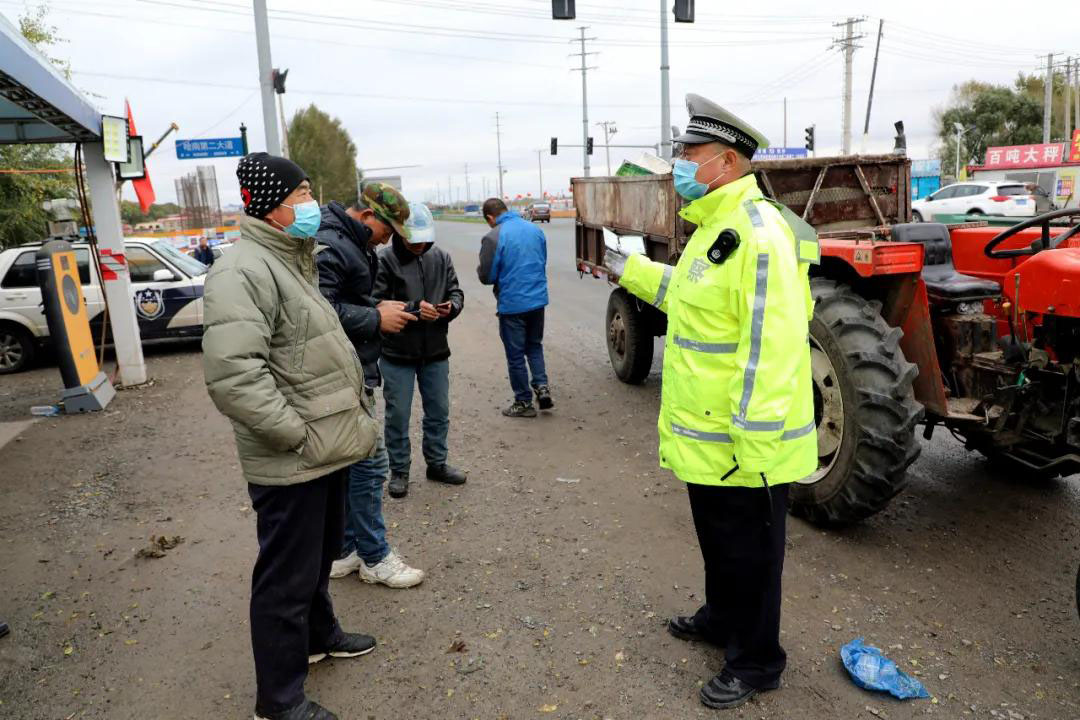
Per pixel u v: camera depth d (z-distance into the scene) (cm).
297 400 242
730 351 246
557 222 4734
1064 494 426
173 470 525
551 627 316
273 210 240
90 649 312
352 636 303
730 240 238
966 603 321
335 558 286
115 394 754
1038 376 349
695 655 294
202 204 3694
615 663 290
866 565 355
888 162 602
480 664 293
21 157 1694
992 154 3338
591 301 1227
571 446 544
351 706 271
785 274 233
